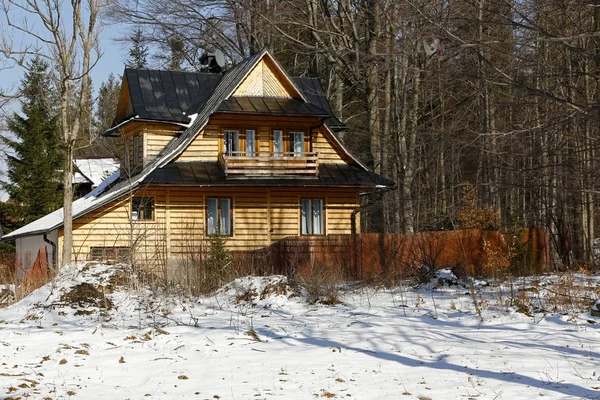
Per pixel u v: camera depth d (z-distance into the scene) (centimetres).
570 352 1392
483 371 1248
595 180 2169
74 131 2997
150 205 3281
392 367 1292
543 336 1546
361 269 2912
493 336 1560
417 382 1178
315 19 4109
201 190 3347
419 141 3903
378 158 3953
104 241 3039
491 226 3238
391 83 4400
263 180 3341
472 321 1725
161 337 1559
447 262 2905
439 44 2006
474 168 3328
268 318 1842
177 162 3331
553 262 3008
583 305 1858
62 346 1436
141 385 1177
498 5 1784
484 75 1969
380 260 2905
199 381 1198
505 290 2172
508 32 2053
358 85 3938
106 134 3844
